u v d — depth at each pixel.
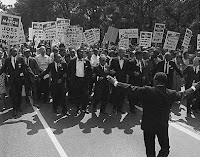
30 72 7.67
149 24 25.17
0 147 5.38
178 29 23.86
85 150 5.30
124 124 6.92
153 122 4.02
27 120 7.10
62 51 8.98
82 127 6.63
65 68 7.52
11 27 9.00
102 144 5.60
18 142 5.64
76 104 7.68
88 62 7.66
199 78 7.98
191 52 19.00
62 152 5.20
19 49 11.67
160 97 4.00
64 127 6.60
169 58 8.20
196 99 8.09
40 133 6.17
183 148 5.46
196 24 19.12
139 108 8.51
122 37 12.02
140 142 5.73
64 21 12.11
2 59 9.19
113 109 7.97
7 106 8.38
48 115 7.57
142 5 24.89
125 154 5.15
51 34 11.56
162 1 23.69
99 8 31.83
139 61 8.14
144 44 11.76
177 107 8.66
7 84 8.70
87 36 12.09
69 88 7.80
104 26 30.92
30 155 5.07
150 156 4.16
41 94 8.97
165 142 4.11
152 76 8.40
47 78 8.68
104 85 7.57
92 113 7.84
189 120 7.32
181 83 9.24
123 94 7.73
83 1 33.72
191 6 19.80
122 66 7.68
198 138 6.00
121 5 26.03
